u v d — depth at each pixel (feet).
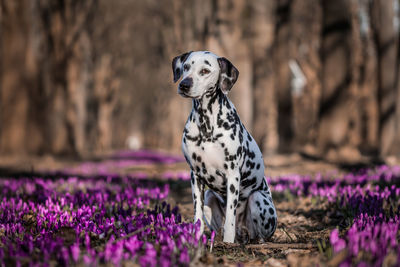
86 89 112.06
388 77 67.26
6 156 61.93
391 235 11.66
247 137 16.53
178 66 16.28
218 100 15.39
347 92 54.39
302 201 25.68
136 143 182.60
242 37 77.71
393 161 49.16
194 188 16.12
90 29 104.27
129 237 12.78
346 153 52.90
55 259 11.47
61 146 70.28
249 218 16.93
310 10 97.04
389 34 67.15
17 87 64.13
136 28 125.18
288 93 71.41
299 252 13.66
